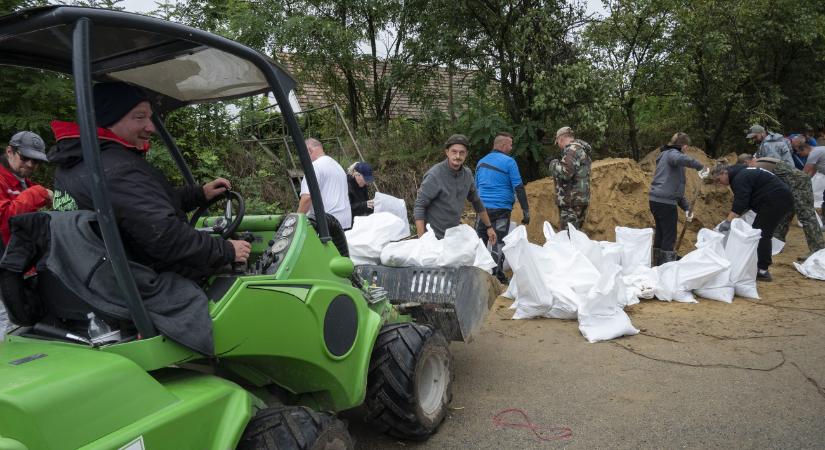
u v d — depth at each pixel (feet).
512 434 12.33
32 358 6.61
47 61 9.21
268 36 36.99
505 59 39.29
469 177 20.72
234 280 8.25
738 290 22.66
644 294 22.25
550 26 37.83
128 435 6.09
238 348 7.98
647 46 41.98
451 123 40.14
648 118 52.13
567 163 24.99
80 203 7.80
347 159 36.88
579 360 16.49
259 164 33.60
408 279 14.49
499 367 16.15
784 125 55.57
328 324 9.56
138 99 8.25
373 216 16.15
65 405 5.80
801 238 34.65
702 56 45.14
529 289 20.03
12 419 5.54
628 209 32.27
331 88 42.55
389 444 12.06
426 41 38.99
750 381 14.76
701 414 13.02
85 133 6.72
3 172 13.19
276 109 36.14
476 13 38.09
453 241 14.17
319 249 9.90
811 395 13.87
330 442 8.07
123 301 7.27
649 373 15.44
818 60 51.49
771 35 48.39
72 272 7.26
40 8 6.71
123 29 7.99
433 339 12.09
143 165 7.94
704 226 34.24
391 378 11.12
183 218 8.80
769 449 11.47
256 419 7.89
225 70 9.75
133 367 6.59
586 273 20.18
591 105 38.22
